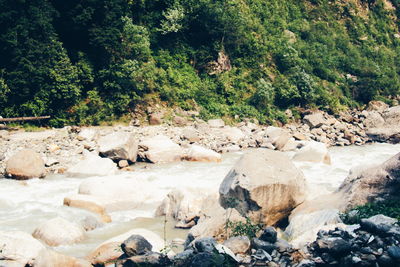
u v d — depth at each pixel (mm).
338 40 53969
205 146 27766
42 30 30406
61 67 30328
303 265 8836
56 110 30234
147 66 34219
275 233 10016
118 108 31609
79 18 31422
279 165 12820
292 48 44000
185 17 39500
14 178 19359
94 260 10367
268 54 43188
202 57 38906
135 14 38375
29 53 29469
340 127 35500
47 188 18000
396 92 49125
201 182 19062
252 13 47344
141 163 23797
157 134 28672
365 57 53781
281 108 39125
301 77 40844
